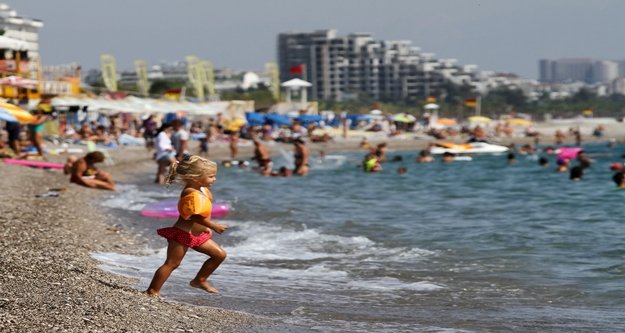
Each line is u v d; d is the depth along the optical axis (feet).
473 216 216.74
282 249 152.05
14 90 502.79
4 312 81.25
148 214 198.90
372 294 110.83
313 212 224.33
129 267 123.85
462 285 118.11
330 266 133.90
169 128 316.60
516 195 290.76
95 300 91.15
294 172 399.03
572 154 447.83
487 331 89.25
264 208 232.94
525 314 98.78
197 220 99.81
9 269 105.40
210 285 112.27
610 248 152.97
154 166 435.53
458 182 364.58
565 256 144.56
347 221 202.18
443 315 97.71
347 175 408.05
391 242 163.43
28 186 249.96
